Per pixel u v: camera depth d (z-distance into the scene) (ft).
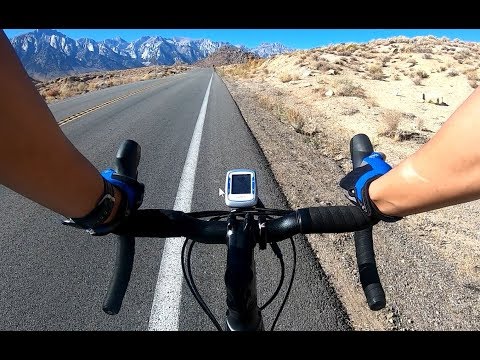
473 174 1.84
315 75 86.58
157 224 3.74
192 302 10.36
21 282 11.38
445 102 56.95
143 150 25.84
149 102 57.67
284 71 107.24
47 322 9.71
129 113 45.37
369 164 3.25
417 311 10.23
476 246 14.08
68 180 2.13
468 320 9.98
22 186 1.96
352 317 9.89
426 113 48.73
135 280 11.27
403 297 10.75
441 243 14.20
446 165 1.92
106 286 11.18
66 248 13.32
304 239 13.44
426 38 148.77
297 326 9.45
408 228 15.23
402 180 2.26
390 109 50.39
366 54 118.73
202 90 78.02
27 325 9.62
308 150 26.76
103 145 28.17
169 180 19.52
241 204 4.26
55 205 2.26
